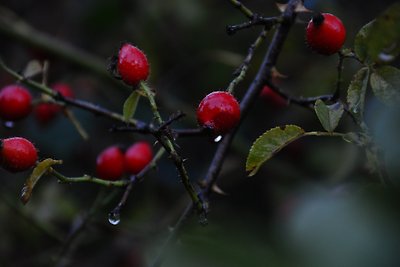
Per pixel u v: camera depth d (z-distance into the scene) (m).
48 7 5.50
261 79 2.91
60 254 3.56
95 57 5.11
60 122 4.95
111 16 5.25
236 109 2.31
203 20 5.19
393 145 1.80
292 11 2.73
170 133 2.36
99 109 3.28
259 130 4.67
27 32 4.79
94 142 4.94
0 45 5.33
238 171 4.35
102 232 4.00
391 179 1.72
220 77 4.95
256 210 4.26
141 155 3.32
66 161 4.91
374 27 1.99
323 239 1.43
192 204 2.66
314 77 4.40
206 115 2.30
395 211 1.45
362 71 2.26
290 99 2.88
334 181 3.79
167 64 5.16
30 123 4.98
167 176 4.71
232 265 1.65
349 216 1.44
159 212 4.55
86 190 4.86
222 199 4.32
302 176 4.25
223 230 2.27
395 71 2.20
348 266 1.39
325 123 2.21
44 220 4.48
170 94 5.02
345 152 3.88
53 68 4.91
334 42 2.50
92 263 4.21
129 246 4.14
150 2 5.21
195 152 4.86
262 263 1.61
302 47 4.56
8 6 5.49
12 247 4.46
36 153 2.64
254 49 2.58
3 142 2.54
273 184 4.29
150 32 5.20
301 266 1.44
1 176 4.86
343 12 4.49
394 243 1.39
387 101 2.20
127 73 2.62
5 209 4.46
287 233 1.58
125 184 2.74
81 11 5.34
